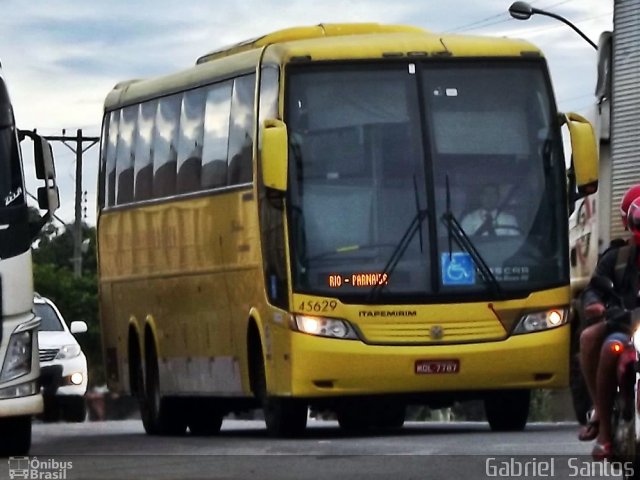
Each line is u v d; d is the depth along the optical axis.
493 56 28.80
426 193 28.05
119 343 36.84
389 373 27.62
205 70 31.91
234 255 30.19
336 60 28.33
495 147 28.45
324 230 27.86
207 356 31.84
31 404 24.88
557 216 28.48
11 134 25.38
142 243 34.97
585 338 17.27
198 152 31.92
